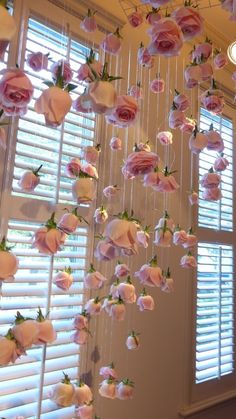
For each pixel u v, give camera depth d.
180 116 1.18
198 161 2.01
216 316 2.04
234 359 2.13
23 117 1.24
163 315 1.72
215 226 2.12
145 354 1.61
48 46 1.34
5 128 1.19
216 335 2.02
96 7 1.51
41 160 1.29
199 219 2.01
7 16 0.53
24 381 1.18
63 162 1.36
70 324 1.31
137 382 1.57
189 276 1.89
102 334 1.44
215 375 1.99
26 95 0.65
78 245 1.37
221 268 2.09
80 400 1.07
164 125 1.80
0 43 0.54
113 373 1.19
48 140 1.32
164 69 1.83
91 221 1.43
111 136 1.54
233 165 2.31
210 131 1.16
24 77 0.65
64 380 1.06
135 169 0.94
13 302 1.17
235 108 2.37
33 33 1.31
